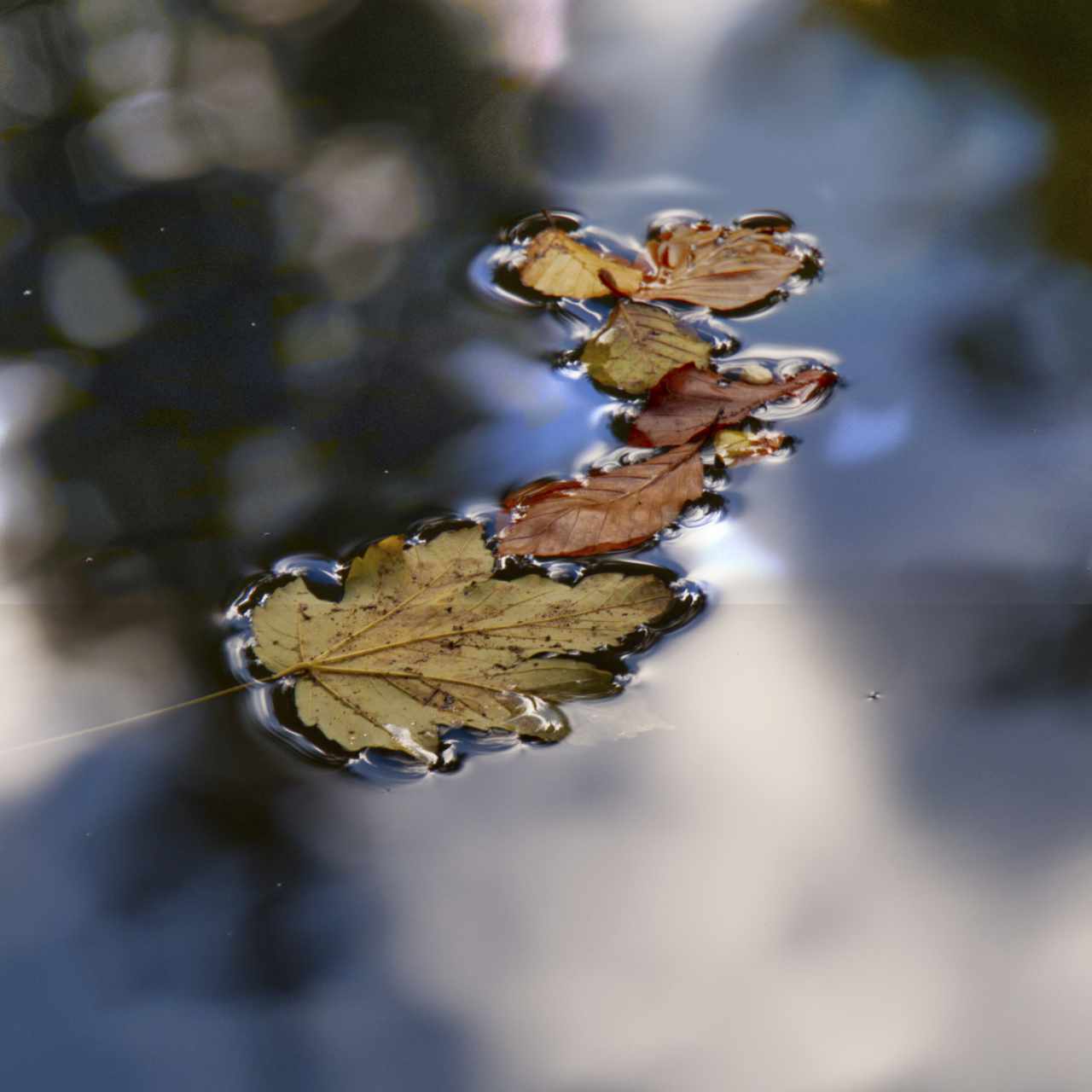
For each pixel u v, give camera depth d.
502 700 1.60
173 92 1.85
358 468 1.67
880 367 1.71
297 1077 1.55
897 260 1.75
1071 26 1.87
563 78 1.85
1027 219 1.76
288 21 1.90
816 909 1.57
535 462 1.68
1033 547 1.65
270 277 1.75
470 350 1.72
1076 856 1.58
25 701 1.61
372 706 1.60
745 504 1.66
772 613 1.63
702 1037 1.55
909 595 1.64
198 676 1.62
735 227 1.76
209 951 1.57
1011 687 1.61
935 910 1.57
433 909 1.57
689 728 1.60
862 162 1.79
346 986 1.56
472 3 1.90
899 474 1.67
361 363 1.71
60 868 1.58
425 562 1.63
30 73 1.87
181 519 1.66
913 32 1.87
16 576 1.64
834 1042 1.55
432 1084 1.54
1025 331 1.72
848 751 1.60
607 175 1.79
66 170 1.81
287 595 1.63
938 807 1.59
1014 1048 1.55
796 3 1.90
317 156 1.81
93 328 1.73
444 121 1.83
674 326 1.72
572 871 1.58
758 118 1.82
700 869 1.58
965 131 1.81
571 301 1.74
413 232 1.77
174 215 1.78
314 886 1.58
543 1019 1.55
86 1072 1.55
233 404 1.70
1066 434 1.68
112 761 1.60
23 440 1.69
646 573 1.64
